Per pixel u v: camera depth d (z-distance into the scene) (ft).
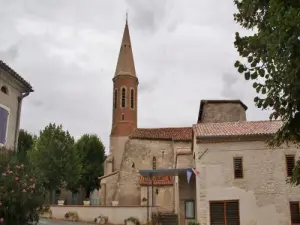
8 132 63.46
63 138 152.35
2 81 62.44
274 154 80.23
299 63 29.53
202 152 82.12
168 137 142.31
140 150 141.28
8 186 46.21
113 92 186.80
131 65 189.78
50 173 141.69
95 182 190.49
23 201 46.55
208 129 87.92
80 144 192.24
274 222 77.05
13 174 47.37
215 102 117.80
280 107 34.58
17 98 67.46
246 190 79.15
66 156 148.97
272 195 78.33
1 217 45.57
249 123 90.63
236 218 78.02
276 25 30.12
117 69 189.06
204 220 78.64
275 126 85.81
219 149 81.97
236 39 35.19
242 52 34.40
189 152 105.40
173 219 97.81
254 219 77.51
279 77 32.42
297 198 77.66
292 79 30.86
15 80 65.31
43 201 51.08
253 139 81.35
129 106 180.55
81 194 190.39
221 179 80.33
